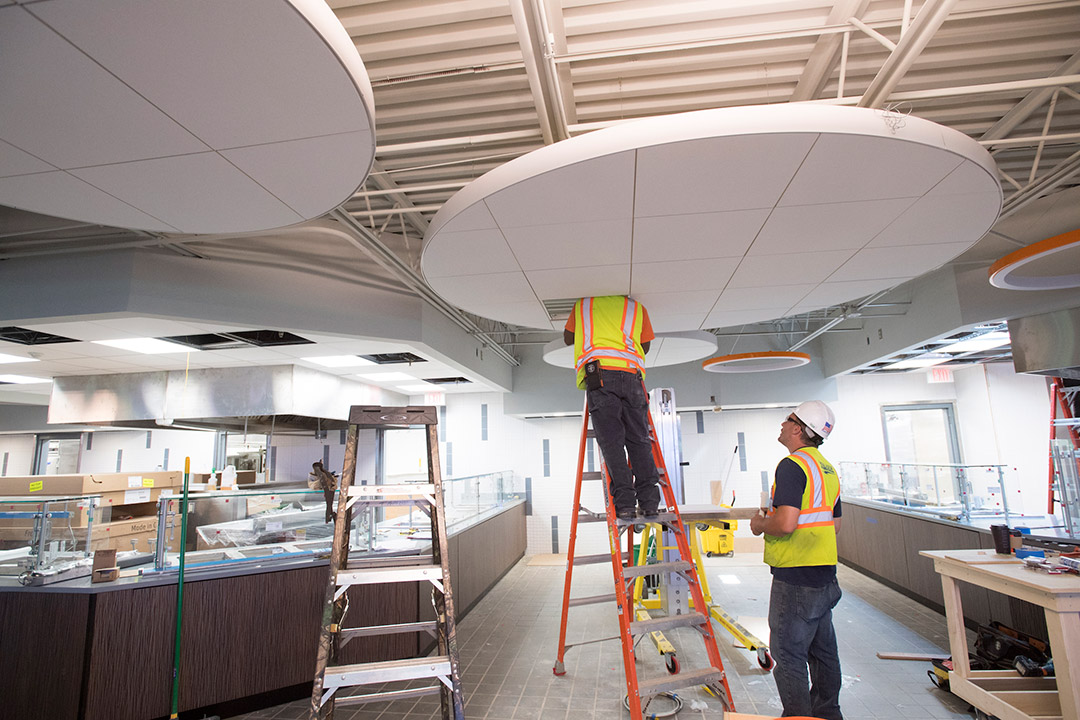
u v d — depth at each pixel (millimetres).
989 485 5031
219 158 2041
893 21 2498
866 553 6875
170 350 5391
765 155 2100
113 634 3203
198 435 9766
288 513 4230
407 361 6188
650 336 3725
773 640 2744
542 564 8359
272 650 3613
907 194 2445
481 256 3018
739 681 3844
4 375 6621
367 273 4926
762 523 2775
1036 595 2670
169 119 1788
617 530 3084
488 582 6656
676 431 5703
